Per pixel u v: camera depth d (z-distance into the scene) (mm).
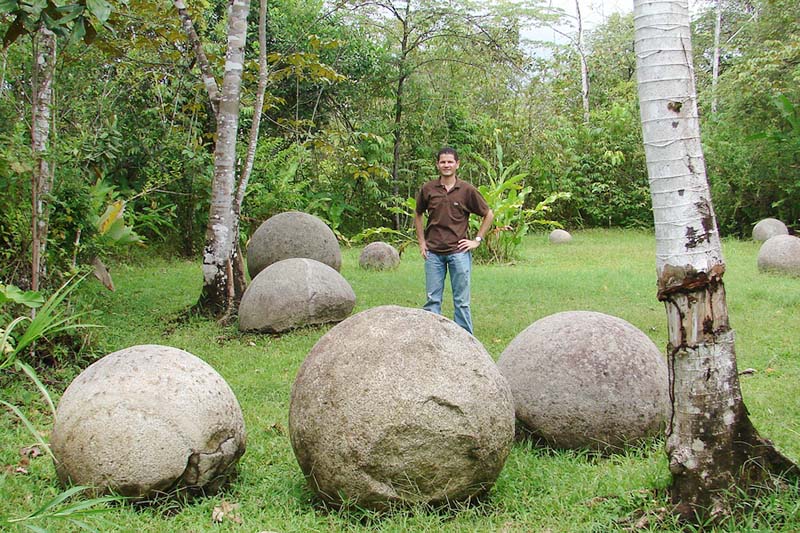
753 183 18812
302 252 11008
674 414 3428
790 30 18562
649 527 3234
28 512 3486
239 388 5926
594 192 22141
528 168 21344
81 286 8125
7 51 7219
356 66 17906
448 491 3447
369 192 18656
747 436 3352
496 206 14164
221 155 8555
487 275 12047
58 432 3664
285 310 7812
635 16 3408
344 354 3521
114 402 3623
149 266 13188
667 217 3361
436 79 19625
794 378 5977
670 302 3400
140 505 3623
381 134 18672
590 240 18859
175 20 9289
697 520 3240
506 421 3547
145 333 7859
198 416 3717
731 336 3361
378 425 3322
